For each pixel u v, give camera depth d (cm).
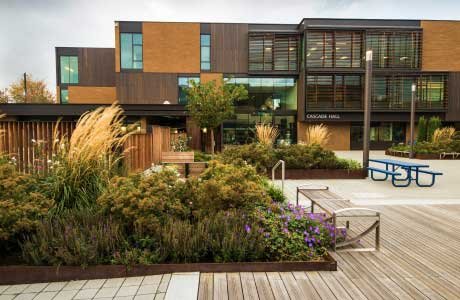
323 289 281
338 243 389
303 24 2580
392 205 642
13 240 328
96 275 300
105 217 358
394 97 2605
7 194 337
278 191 625
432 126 2194
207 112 1733
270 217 403
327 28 2519
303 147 1145
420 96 2616
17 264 309
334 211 391
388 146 2716
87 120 452
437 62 2616
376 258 360
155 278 299
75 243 308
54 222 348
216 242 327
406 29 2558
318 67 2544
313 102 2559
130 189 366
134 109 2050
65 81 3102
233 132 2628
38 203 352
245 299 262
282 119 2703
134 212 337
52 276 296
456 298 269
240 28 2592
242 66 2605
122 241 327
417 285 293
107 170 462
